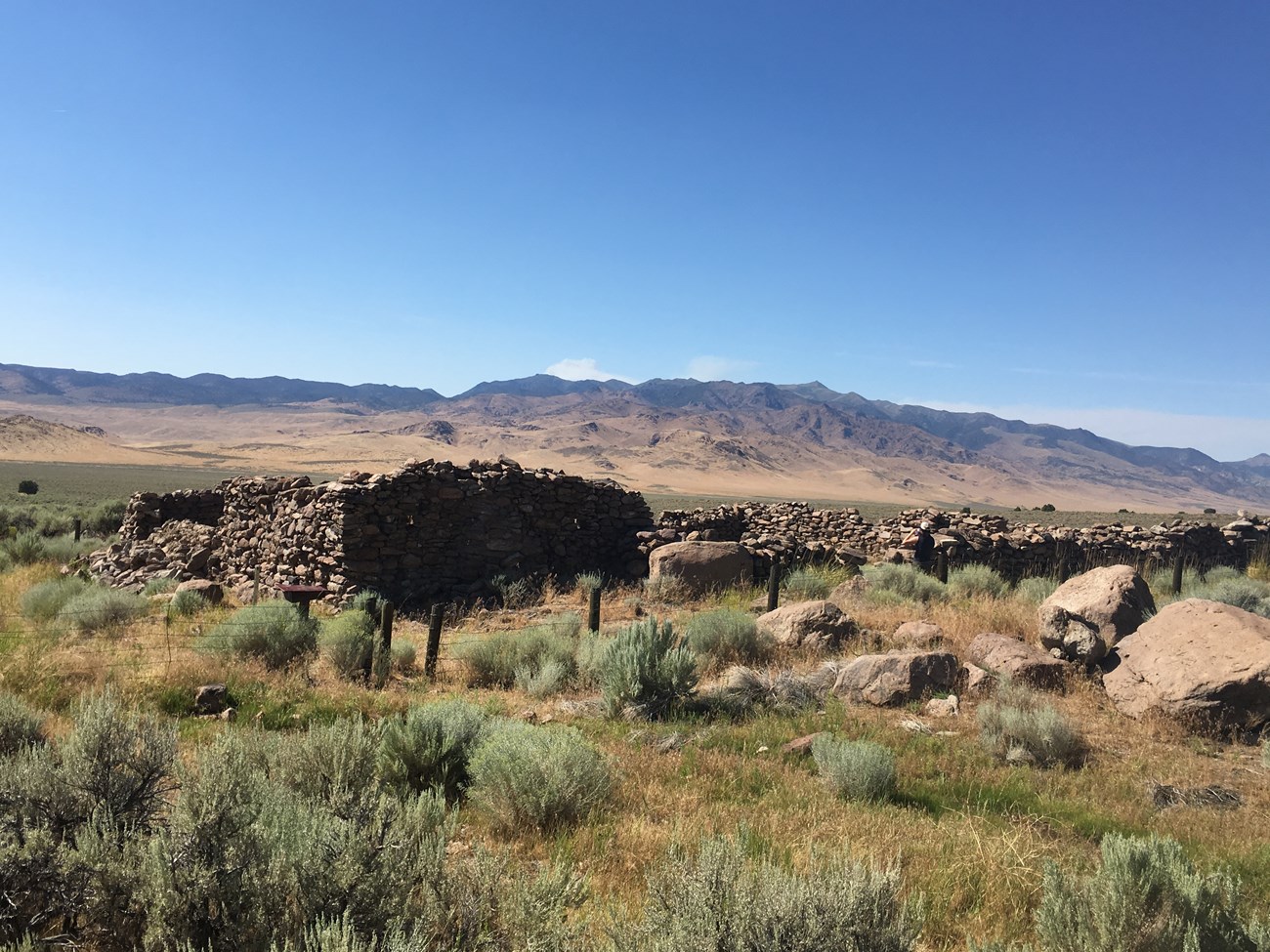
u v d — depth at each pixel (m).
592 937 4.20
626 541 22.05
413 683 11.33
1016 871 5.76
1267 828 7.24
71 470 117.31
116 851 4.00
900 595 17.59
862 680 11.02
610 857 5.73
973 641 12.57
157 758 4.76
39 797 4.39
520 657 12.12
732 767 8.12
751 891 3.61
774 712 10.34
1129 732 9.97
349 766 5.93
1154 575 24.11
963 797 7.73
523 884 4.00
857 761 7.62
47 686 9.21
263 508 21.19
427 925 3.85
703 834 6.06
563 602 17.86
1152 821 7.32
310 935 3.49
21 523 37.16
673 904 3.65
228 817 3.99
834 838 6.14
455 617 16.56
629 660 10.42
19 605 16.11
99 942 3.87
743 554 19.73
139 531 25.77
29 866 3.78
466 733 7.39
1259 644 10.11
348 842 3.95
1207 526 29.34
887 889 3.73
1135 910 4.02
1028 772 8.48
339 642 11.44
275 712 9.20
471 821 6.41
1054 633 12.19
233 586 21.06
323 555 17.81
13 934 3.75
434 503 18.70
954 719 10.11
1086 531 27.77
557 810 6.35
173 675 10.11
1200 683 10.03
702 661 12.08
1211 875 4.34
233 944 3.62
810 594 18.17
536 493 20.77
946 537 23.53
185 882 3.69
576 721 9.72
